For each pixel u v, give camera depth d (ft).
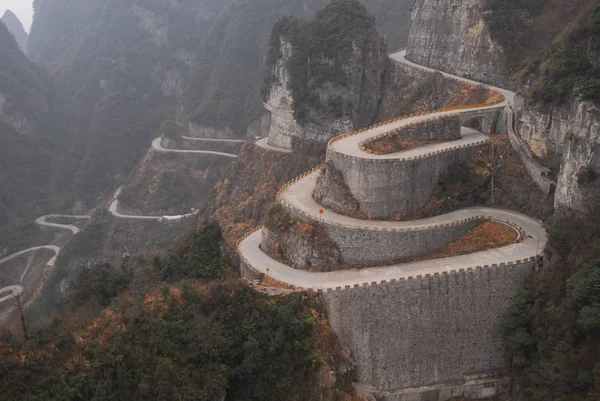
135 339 151.64
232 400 162.30
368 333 174.81
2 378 131.95
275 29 431.02
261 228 239.30
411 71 381.60
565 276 169.17
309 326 166.50
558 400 153.38
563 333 162.50
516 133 237.66
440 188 219.41
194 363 157.17
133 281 209.97
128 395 143.43
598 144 171.01
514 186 220.43
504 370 182.19
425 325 177.27
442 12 372.79
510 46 319.68
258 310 169.78
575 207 178.70
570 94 203.62
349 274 185.88
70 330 151.33
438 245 198.90
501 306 180.96
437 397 177.99
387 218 206.90
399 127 240.32
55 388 134.92
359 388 172.24
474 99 304.50
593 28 210.18
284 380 163.53
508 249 189.57
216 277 196.95
